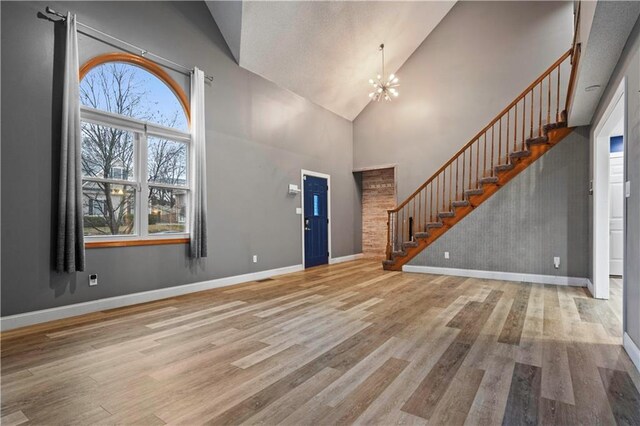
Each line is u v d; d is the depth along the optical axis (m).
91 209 3.70
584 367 2.20
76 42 3.39
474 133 6.61
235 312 3.58
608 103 3.35
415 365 2.25
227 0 4.68
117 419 1.67
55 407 1.78
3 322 2.99
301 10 5.14
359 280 5.44
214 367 2.25
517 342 2.65
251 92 5.56
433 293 4.45
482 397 1.84
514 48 6.24
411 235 7.26
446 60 6.93
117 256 3.82
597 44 2.65
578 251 4.92
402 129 7.49
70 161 3.33
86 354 2.47
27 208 3.15
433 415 1.67
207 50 4.86
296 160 6.54
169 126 4.41
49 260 3.28
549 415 1.66
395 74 7.48
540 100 5.78
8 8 3.05
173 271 4.39
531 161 5.24
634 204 2.30
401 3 6.13
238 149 5.31
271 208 5.93
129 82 4.02
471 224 5.71
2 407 1.78
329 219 7.49
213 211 4.91
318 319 3.31
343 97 7.43
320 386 1.97
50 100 3.31
